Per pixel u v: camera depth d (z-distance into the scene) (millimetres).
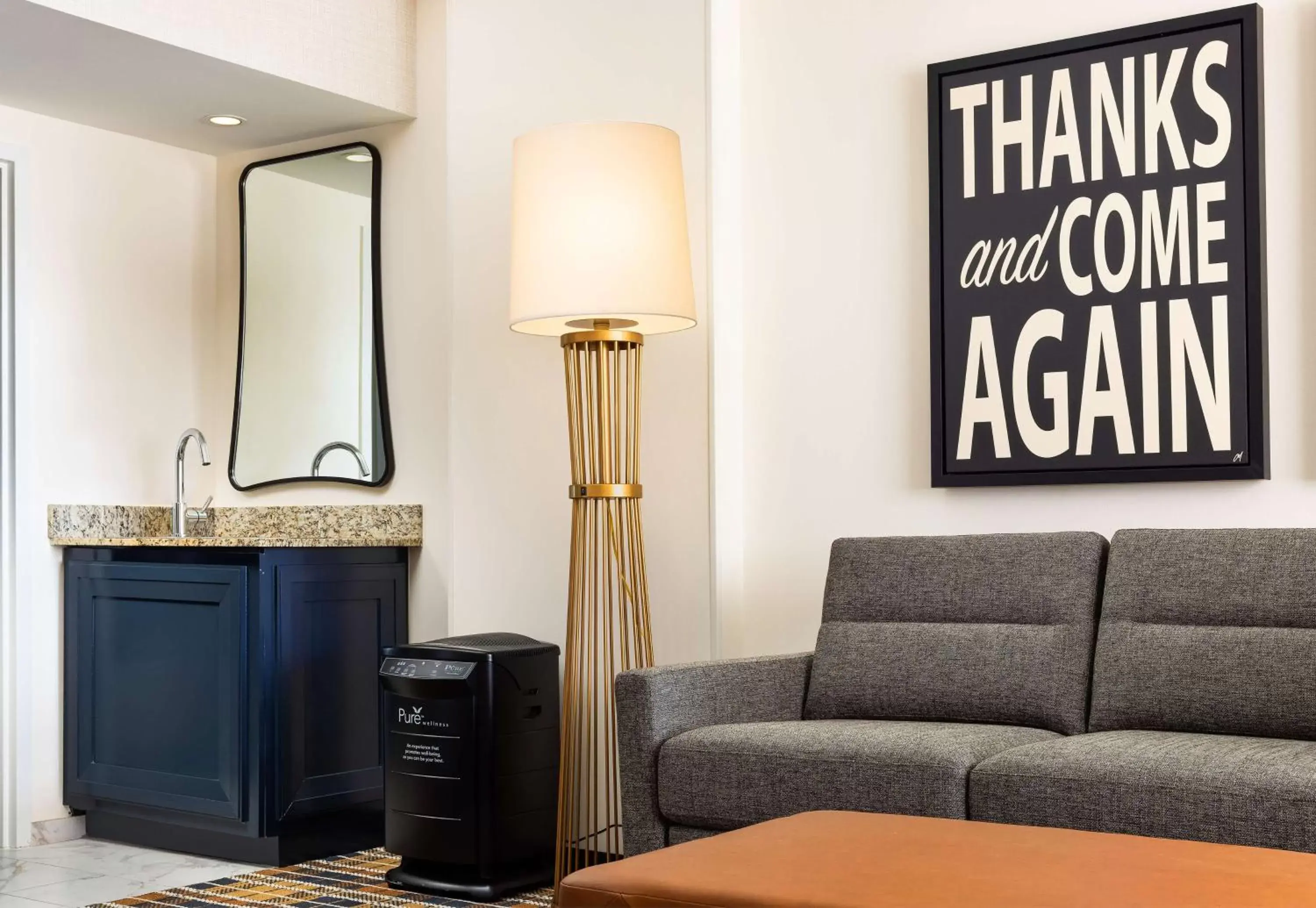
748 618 3646
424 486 4176
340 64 3986
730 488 3635
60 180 4176
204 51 3619
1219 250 3014
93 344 4246
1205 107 3041
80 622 4059
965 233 3336
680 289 3256
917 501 3418
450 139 4125
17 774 3967
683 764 2670
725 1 3693
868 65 3533
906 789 2408
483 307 4055
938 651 2910
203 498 4566
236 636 3682
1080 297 3182
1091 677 2783
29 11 3305
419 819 3404
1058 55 3227
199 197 4602
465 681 3363
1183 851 1658
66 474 4148
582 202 3193
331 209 4379
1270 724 2504
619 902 1586
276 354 4453
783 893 1493
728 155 3682
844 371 3535
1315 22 2957
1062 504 3223
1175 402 3057
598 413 3340
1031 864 1594
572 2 3908
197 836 3840
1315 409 2934
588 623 3779
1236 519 3010
